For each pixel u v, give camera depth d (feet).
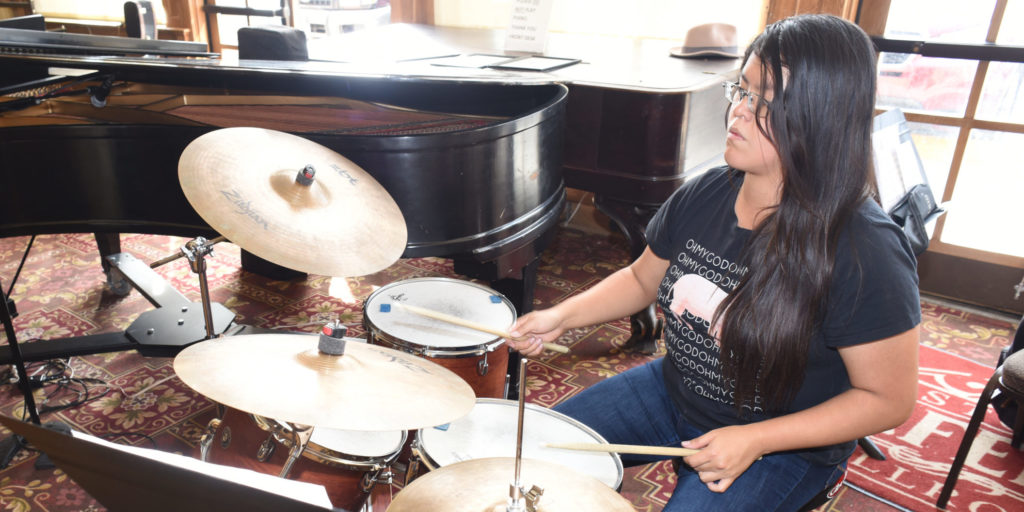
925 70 10.11
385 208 5.80
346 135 6.13
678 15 11.63
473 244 6.56
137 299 10.00
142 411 7.60
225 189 5.04
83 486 2.87
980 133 9.93
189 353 3.97
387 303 6.27
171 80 9.05
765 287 3.86
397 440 4.80
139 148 6.80
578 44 11.15
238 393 3.67
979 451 7.41
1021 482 6.96
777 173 3.99
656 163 7.61
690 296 4.43
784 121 3.63
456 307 6.35
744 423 4.42
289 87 9.20
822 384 4.17
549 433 4.69
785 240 3.78
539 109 6.89
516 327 4.75
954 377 8.71
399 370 4.25
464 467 3.58
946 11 9.71
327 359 4.13
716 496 4.20
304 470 4.45
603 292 5.08
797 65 3.55
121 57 7.35
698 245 4.50
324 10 15.15
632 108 7.49
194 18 15.60
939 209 7.08
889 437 7.61
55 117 7.24
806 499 4.32
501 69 8.63
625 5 11.94
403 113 8.59
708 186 4.61
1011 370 5.96
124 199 6.99
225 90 9.02
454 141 6.18
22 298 9.87
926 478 6.99
